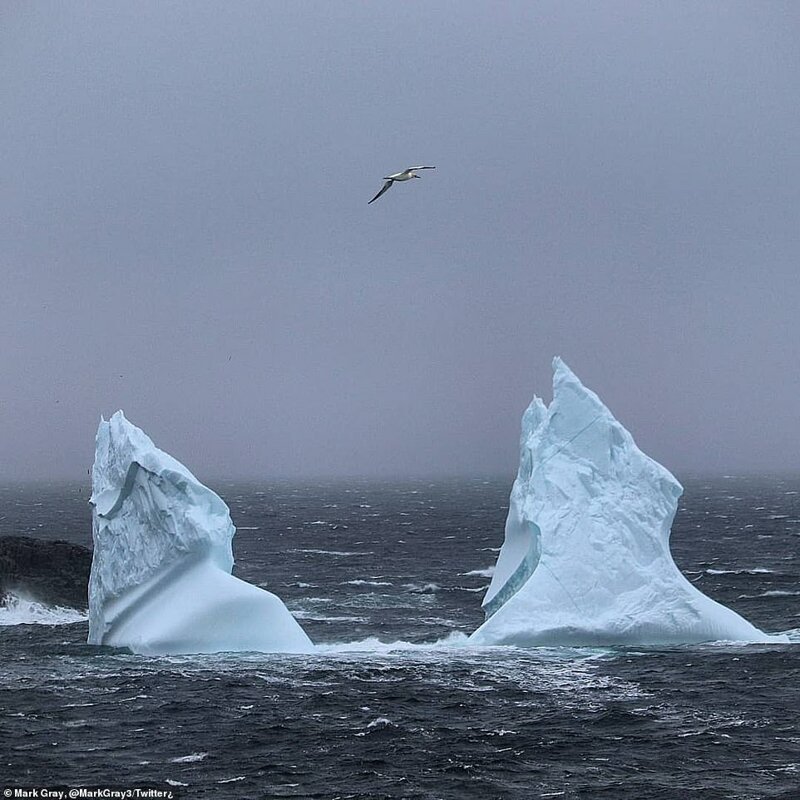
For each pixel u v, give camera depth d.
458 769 132.88
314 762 135.50
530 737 145.00
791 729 148.00
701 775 130.62
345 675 175.38
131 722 151.75
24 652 197.25
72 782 128.00
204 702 160.62
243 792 125.00
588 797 123.44
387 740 143.75
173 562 196.75
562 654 189.12
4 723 151.38
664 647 193.12
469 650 193.00
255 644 191.88
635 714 154.25
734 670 176.88
